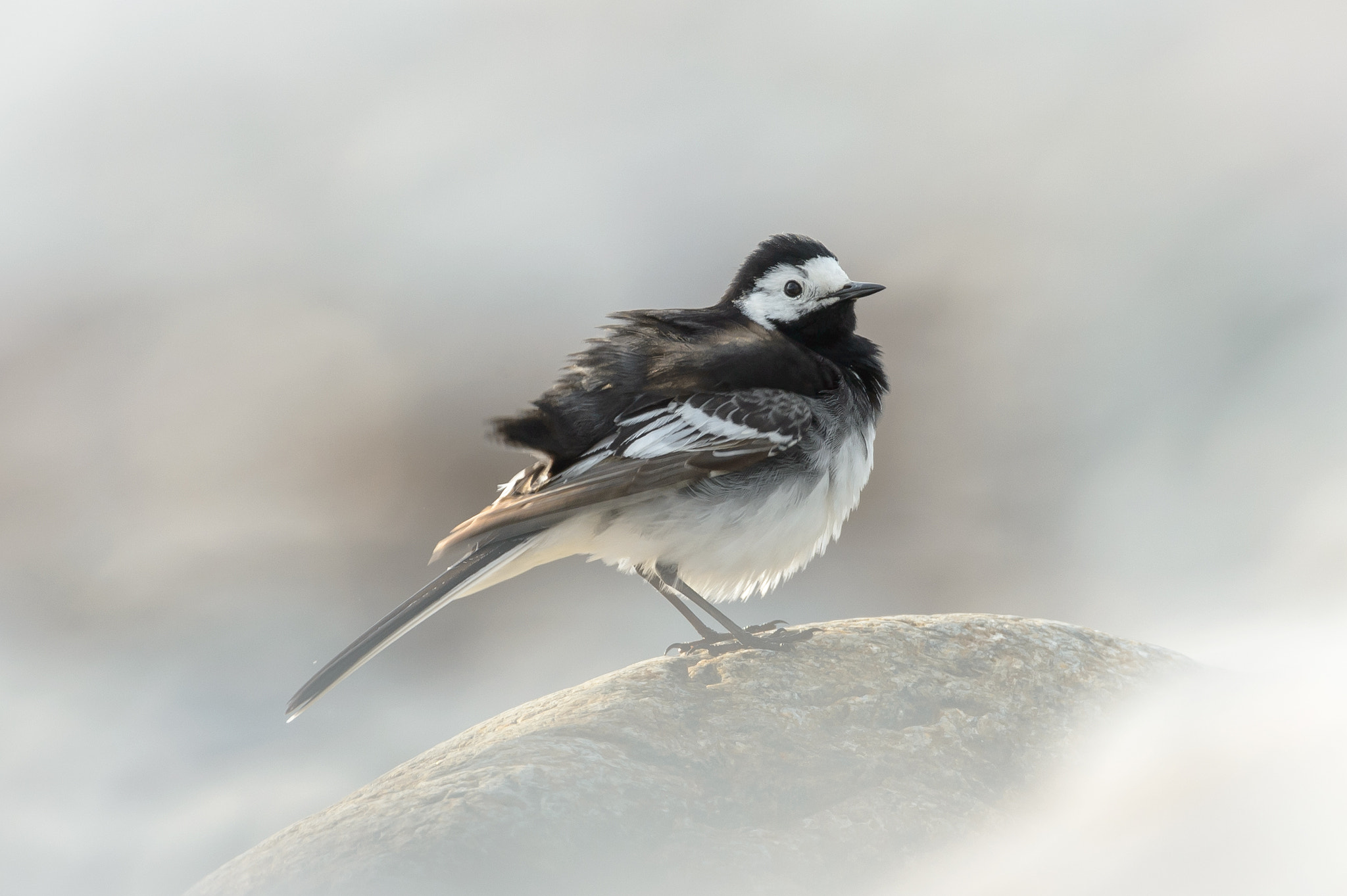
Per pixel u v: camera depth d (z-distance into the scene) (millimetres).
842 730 6387
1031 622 7445
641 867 5270
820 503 7781
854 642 7203
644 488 7262
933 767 6016
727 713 6469
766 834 5508
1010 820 5645
